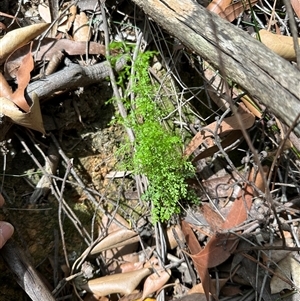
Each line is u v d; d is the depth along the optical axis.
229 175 0.28
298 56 0.18
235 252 0.25
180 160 0.26
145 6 0.23
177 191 0.26
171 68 0.28
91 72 0.26
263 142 0.28
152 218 0.26
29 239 0.26
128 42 0.29
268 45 0.25
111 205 0.28
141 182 0.27
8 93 0.24
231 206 0.27
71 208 0.27
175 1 0.22
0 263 0.25
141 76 0.26
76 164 0.27
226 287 0.25
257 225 0.26
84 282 0.26
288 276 0.25
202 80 0.29
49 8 0.28
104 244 0.26
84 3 0.28
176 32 0.22
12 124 0.25
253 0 0.28
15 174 0.26
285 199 0.27
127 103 0.27
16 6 0.28
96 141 0.28
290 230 0.26
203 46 0.21
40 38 0.26
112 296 0.26
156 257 0.27
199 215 0.27
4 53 0.25
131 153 0.27
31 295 0.22
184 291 0.26
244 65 0.19
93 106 0.27
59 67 0.26
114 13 0.29
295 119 0.16
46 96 0.25
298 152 0.26
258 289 0.25
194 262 0.25
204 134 0.27
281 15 0.30
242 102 0.27
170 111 0.28
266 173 0.27
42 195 0.26
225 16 0.27
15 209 0.26
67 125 0.27
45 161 0.26
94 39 0.28
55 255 0.26
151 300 0.26
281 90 0.18
